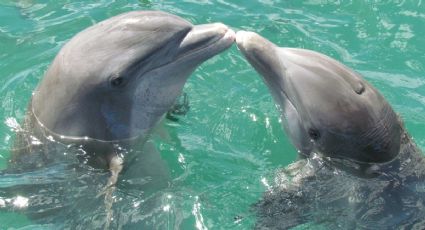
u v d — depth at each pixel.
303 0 4.38
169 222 3.45
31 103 3.56
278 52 3.46
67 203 3.46
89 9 4.32
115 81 3.37
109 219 3.36
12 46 4.10
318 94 3.38
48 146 3.50
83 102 3.42
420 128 3.77
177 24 3.40
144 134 3.54
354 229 3.39
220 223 3.45
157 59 3.39
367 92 3.39
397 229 3.36
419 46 4.12
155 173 3.53
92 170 3.47
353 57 4.07
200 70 3.98
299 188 3.47
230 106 3.83
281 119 3.55
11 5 4.37
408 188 3.41
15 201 3.48
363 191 3.44
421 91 3.93
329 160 3.46
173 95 3.51
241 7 4.33
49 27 4.21
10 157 3.57
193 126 3.73
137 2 4.36
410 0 4.34
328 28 4.22
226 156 3.65
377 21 4.25
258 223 3.42
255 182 3.56
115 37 3.38
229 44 3.42
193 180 3.56
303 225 3.42
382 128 3.39
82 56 3.39
